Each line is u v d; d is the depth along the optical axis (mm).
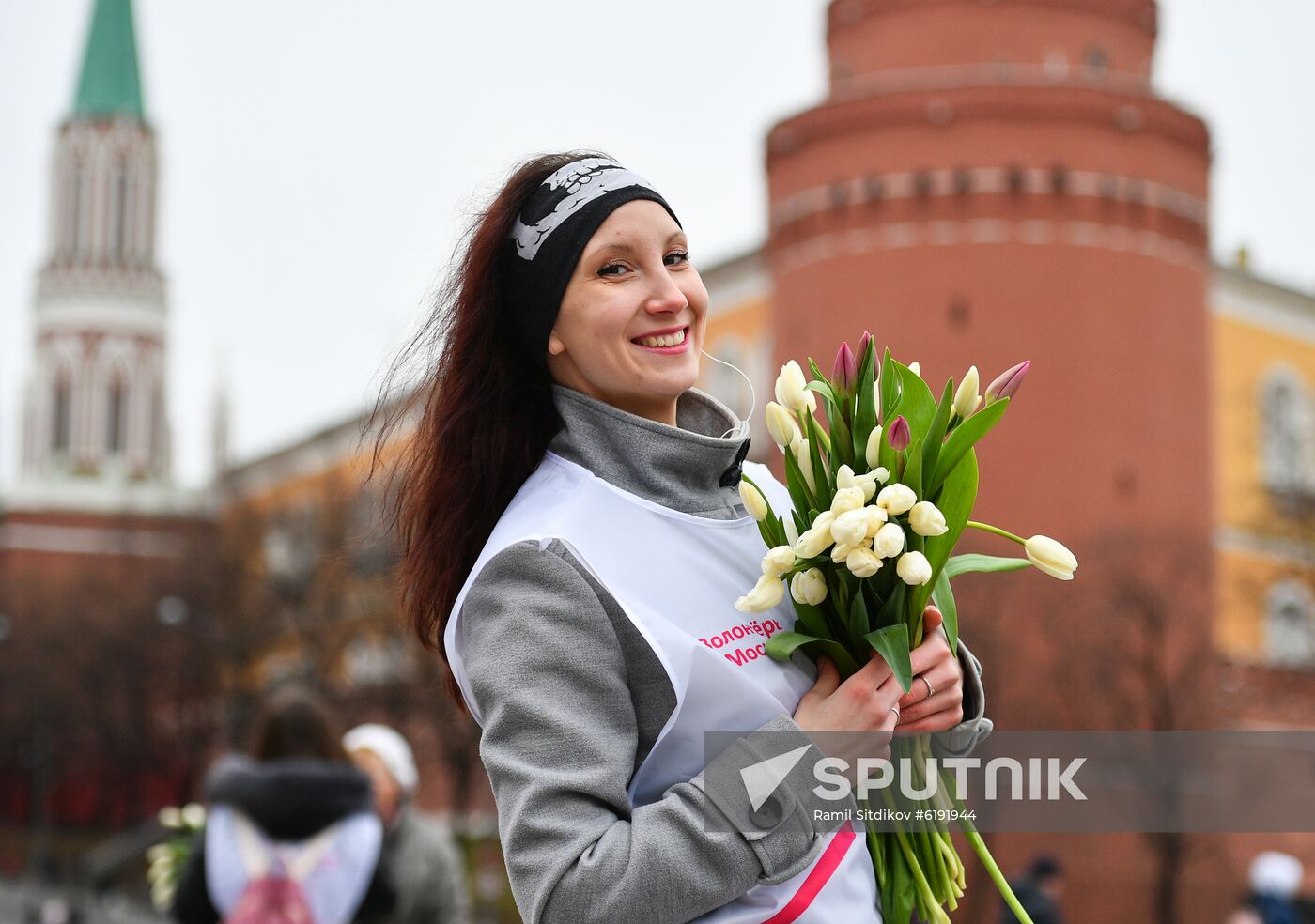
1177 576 43688
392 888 4836
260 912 4668
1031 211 46750
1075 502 45562
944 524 2328
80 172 99062
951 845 2473
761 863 2203
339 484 55062
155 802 66562
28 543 87500
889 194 47281
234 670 57312
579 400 2562
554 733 2240
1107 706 40406
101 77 100500
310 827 4715
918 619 2422
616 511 2430
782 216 49500
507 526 2471
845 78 49969
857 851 2363
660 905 2152
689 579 2408
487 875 48812
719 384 58812
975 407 2443
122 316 97562
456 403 2691
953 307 46531
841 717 2307
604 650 2303
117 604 64750
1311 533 47938
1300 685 52156
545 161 2691
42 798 64812
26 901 51312
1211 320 49375
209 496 71250
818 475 2438
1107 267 46844
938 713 2434
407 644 48375
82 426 95812
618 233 2553
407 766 6055
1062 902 35125
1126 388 46531
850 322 47312
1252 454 58031
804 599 2371
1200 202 48719
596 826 2203
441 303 2764
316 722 4922
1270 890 10070
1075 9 48656
